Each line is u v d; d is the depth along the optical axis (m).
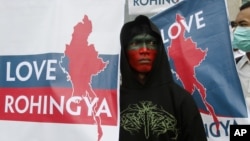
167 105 2.69
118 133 2.67
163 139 2.65
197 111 2.71
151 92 2.73
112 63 2.74
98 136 2.68
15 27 2.87
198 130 2.66
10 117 2.83
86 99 2.73
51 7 2.84
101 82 2.73
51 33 2.82
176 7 3.28
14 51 2.86
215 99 3.08
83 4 2.81
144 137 2.66
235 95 3.02
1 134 2.83
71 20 2.81
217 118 3.08
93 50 2.77
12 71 2.85
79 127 2.71
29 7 2.86
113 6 2.78
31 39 2.85
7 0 2.89
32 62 2.83
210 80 3.10
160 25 3.33
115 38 2.76
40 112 2.78
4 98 2.85
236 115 3.01
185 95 2.71
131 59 2.76
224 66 3.06
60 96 2.75
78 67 2.77
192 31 3.20
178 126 2.68
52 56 2.79
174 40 3.28
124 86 2.79
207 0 3.15
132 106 2.71
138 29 2.76
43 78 2.79
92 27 2.78
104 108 2.70
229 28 3.07
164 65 2.76
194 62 3.18
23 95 2.82
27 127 2.79
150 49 2.74
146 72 2.75
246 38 3.64
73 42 2.79
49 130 2.75
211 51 3.11
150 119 2.67
